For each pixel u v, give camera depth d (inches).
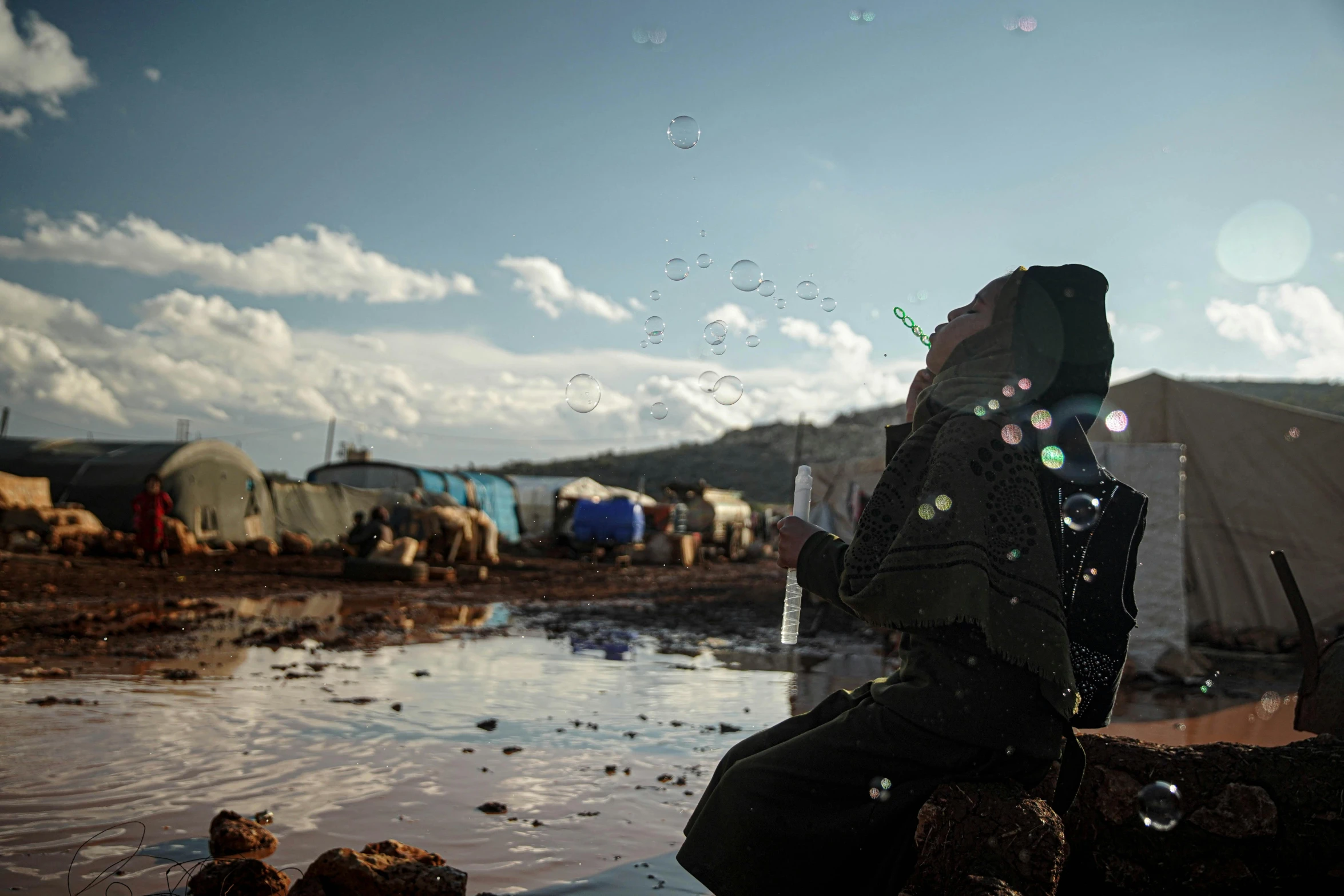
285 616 365.1
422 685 216.2
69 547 682.8
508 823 113.8
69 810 111.2
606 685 232.1
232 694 191.0
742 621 438.0
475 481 1300.4
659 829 113.3
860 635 387.5
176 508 827.4
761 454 3730.3
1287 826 78.0
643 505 1148.5
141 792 119.6
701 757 154.5
